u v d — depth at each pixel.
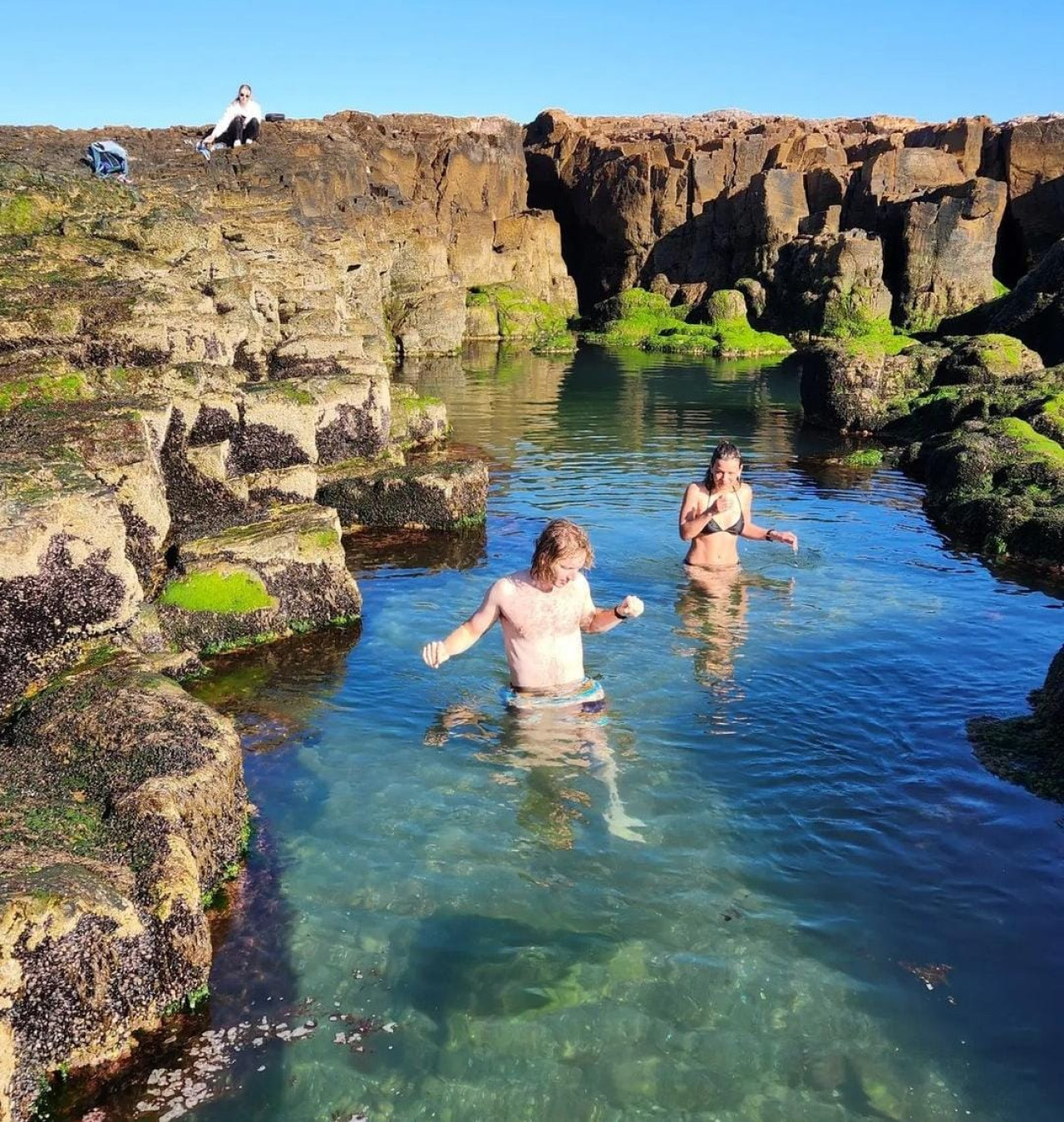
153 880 4.17
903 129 51.00
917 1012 3.99
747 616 8.30
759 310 41.31
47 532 6.13
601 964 4.25
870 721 6.45
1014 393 17.84
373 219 35.00
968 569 10.12
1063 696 6.36
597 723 6.36
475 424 20.03
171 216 16.58
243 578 8.14
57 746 5.36
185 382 10.61
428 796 5.57
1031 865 4.95
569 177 50.41
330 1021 3.98
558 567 6.24
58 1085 3.72
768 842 5.11
